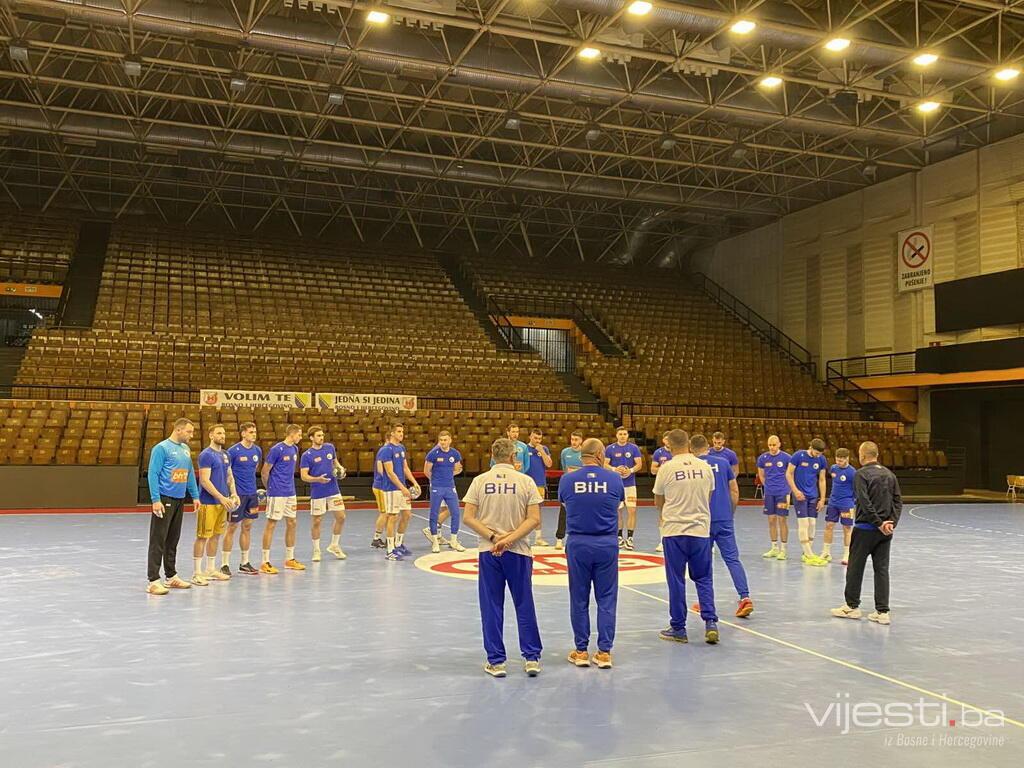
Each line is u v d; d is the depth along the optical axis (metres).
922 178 24.95
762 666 5.44
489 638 5.23
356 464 19.08
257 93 23.19
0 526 13.45
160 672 5.16
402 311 27.61
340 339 25.00
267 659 5.50
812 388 27.34
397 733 4.10
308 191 30.64
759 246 31.86
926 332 24.67
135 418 18.67
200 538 8.38
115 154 27.70
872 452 7.04
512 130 24.92
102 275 25.70
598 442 5.63
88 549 10.79
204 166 28.41
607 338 29.44
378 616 6.89
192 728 4.16
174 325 23.86
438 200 31.58
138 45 20.05
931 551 11.50
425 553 10.84
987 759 3.83
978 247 23.19
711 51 17.25
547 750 3.88
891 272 25.94
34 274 25.67
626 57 18.03
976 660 5.62
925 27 18.66
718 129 23.52
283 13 17.95
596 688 4.91
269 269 28.64
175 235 29.45
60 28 18.58
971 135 23.14
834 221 28.20
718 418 23.98
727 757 3.81
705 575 6.21
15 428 17.69
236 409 19.92
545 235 34.31
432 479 11.10
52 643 5.89
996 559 10.70
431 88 20.28
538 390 24.14
